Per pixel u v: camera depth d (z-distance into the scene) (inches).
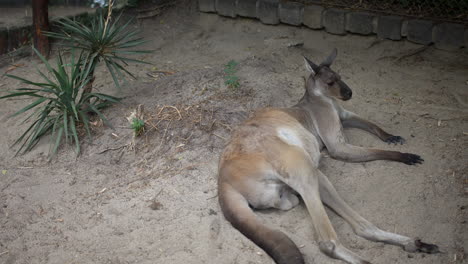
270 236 106.7
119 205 126.2
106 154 142.4
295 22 193.6
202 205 123.3
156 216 122.0
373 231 112.0
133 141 142.4
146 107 151.8
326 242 107.8
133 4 203.9
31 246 118.7
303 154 115.4
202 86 155.5
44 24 183.3
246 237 112.9
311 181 113.3
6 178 138.9
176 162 135.8
